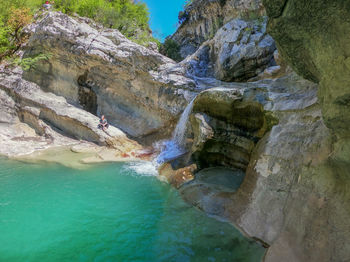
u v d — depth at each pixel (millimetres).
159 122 11547
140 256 3857
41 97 12219
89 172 8023
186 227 4645
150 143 11297
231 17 15242
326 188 3191
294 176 3861
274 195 4102
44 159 9195
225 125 7219
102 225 4797
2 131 11305
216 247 3994
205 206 5305
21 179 7238
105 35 12555
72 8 15539
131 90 12148
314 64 2658
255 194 4555
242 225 4398
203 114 7441
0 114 11945
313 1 2148
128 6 19656
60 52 12219
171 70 11516
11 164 8523
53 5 15891
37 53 12578
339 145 2600
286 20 2518
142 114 12180
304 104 4555
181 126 9727
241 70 12188
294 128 4434
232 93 6621
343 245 2736
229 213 4855
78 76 12711
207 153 7414
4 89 12453
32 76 12500
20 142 10820
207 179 6531
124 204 5746
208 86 11258
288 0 2391
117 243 4203
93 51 11539
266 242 3785
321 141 3553
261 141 5266
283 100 5359
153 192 6484
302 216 3383
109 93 12805
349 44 2027
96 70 12484
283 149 4340
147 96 11734
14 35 14062
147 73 11430
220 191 5672
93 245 4152
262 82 8586
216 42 14578
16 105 12352
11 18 13406
